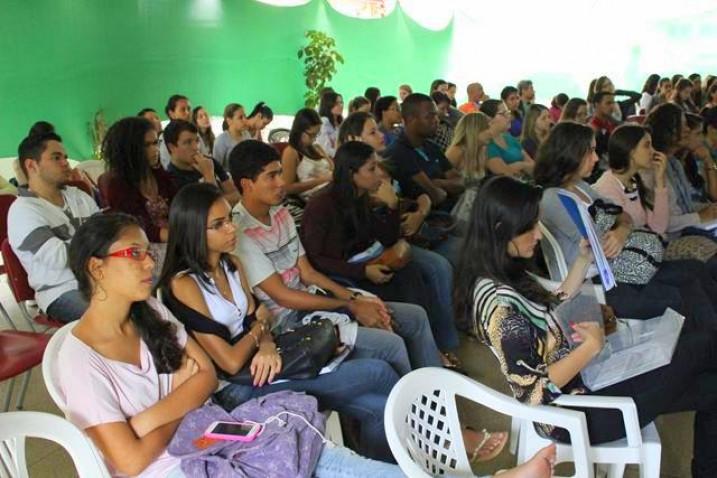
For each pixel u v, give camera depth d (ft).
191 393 4.83
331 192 8.21
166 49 21.43
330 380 5.84
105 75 19.63
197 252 5.60
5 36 16.83
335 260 8.16
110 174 9.18
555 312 5.29
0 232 9.87
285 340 5.89
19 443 4.01
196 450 4.49
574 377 5.22
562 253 7.15
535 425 5.30
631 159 8.38
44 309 7.86
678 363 5.43
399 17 29.91
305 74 26.58
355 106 18.12
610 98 17.88
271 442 4.49
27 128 17.63
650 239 7.68
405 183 11.14
